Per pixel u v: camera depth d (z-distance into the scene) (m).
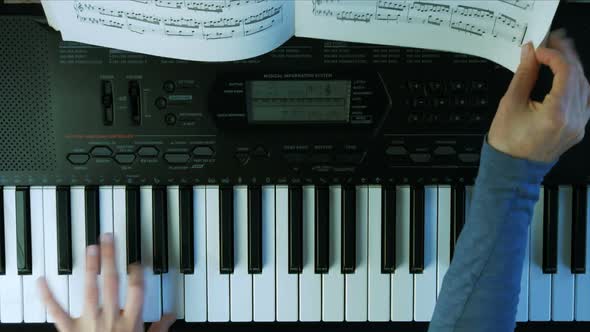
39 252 1.02
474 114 0.99
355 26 0.97
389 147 1.00
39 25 0.98
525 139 0.83
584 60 0.99
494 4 0.94
